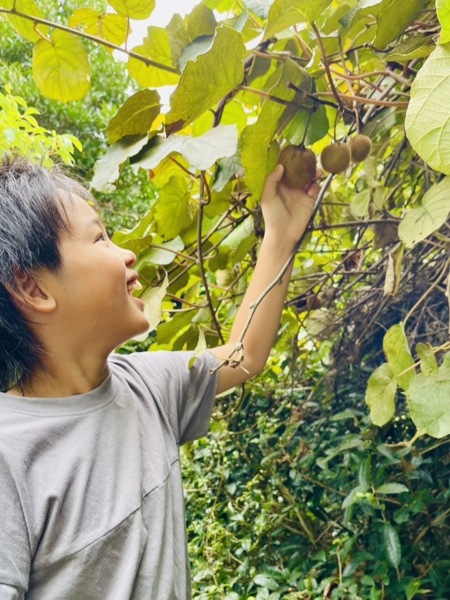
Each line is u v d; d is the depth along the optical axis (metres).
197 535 1.86
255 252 1.21
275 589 1.32
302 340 1.66
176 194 1.06
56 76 1.13
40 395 0.74
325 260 1.53
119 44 1.08
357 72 0.90
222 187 0.93
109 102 4.14
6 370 0.73
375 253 1.54
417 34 0.83
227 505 1.77
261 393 1.68
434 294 1.26
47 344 0.72
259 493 1.56
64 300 0.71
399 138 1.20
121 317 0.73
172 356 0.96
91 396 0.74
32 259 0.69
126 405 0.79
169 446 0.83
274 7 0.70
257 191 0.89
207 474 1.87
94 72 4.02
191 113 0.79
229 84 0.79
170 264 1.12
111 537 0.66
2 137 1.75
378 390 0.89
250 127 0.81
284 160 0.90
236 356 0.97
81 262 0.71
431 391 0.76
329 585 1.24
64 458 0.68
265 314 0.97
